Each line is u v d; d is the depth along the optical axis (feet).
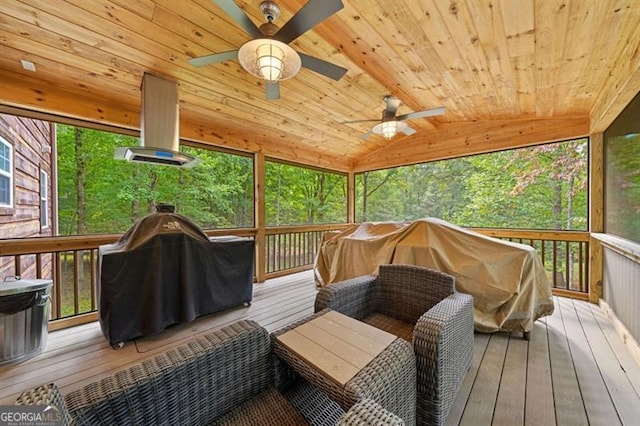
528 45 7.66
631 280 7.77
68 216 14.35
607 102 8.80
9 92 8.23
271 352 4.44
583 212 17.02
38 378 6.57
